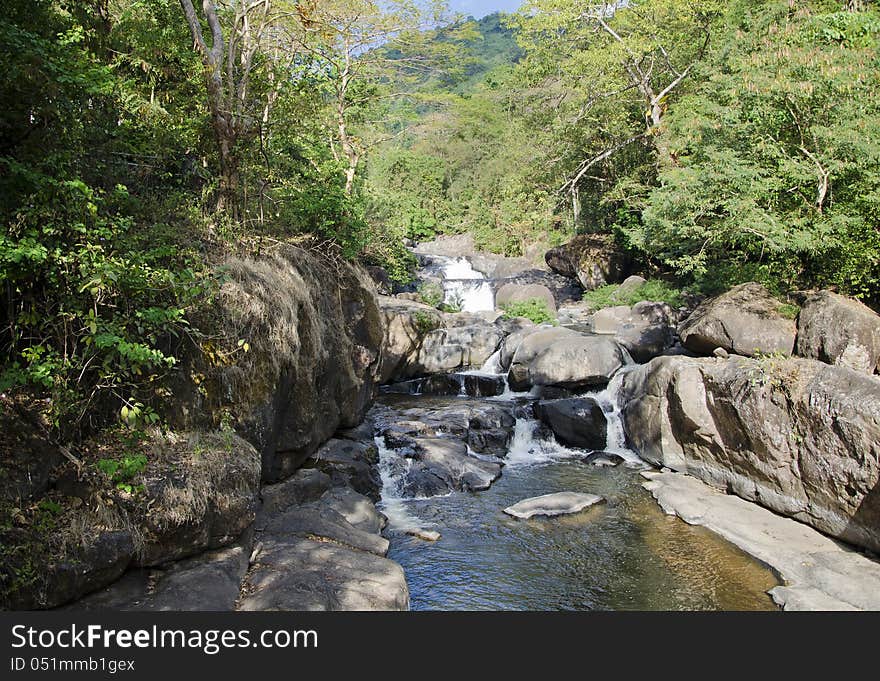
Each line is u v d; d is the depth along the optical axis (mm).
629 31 25297
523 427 15320
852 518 9102
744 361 11664
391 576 7168
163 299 6605
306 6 11398
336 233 12008
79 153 6547
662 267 26734
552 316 23734
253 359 8008
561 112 28781
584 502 11367
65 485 5594
